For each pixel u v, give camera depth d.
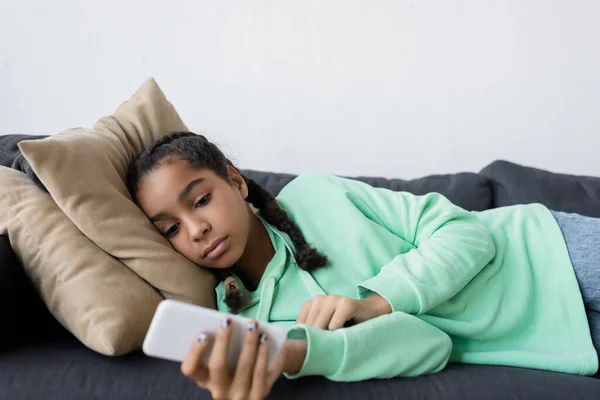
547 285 1.00
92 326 0.78
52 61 1.61
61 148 0.85
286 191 1.17
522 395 0.70
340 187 1.10
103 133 1.02
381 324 0.76
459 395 0.69
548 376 0.78
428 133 1.61
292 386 0.69
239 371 0.62
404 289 0.85
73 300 0.80
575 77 1.57
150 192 0.92
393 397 0.69
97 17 1.60
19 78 1.62
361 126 1.61
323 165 1.63
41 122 1.63
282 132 1.62
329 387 0.70
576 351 0.90
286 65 1.60
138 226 0.89
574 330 0.94
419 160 1.62
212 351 0.60
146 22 1.60
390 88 1.60
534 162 1.60
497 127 1.60
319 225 1.05
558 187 1.32
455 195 1.33
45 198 0.86
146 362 0.76
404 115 1.61
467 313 0.93
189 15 1.59
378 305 0.84
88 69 1.61
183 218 0.91
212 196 0.93
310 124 1.62
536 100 1.58
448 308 0.91
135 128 1.07
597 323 0.98
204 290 0.93
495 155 1.60
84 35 1.60
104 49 1.61
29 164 0.88
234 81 1.61
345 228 1.02
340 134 1.62
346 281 0.95
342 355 0.72
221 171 0.98
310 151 1.62
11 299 0.81
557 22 1.56
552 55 1.57
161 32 1.60
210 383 0.62
